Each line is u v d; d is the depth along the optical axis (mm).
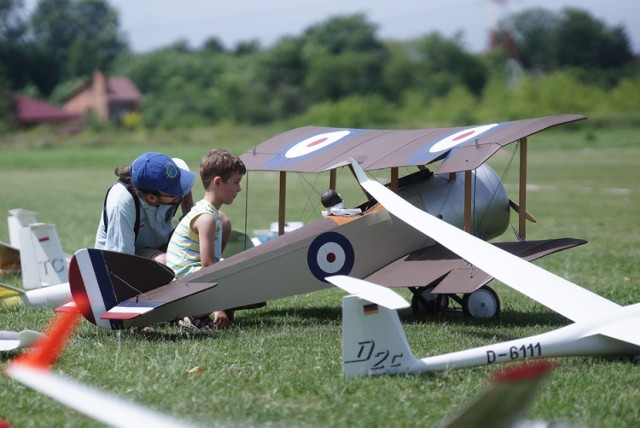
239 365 19922
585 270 38281
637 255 42969
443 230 24672
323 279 26359
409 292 34250
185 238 25766
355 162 27047
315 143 31734
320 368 19547
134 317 21859
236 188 26188
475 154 24281
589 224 58344
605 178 99375
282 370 19469
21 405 16672
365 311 18000
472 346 22516
